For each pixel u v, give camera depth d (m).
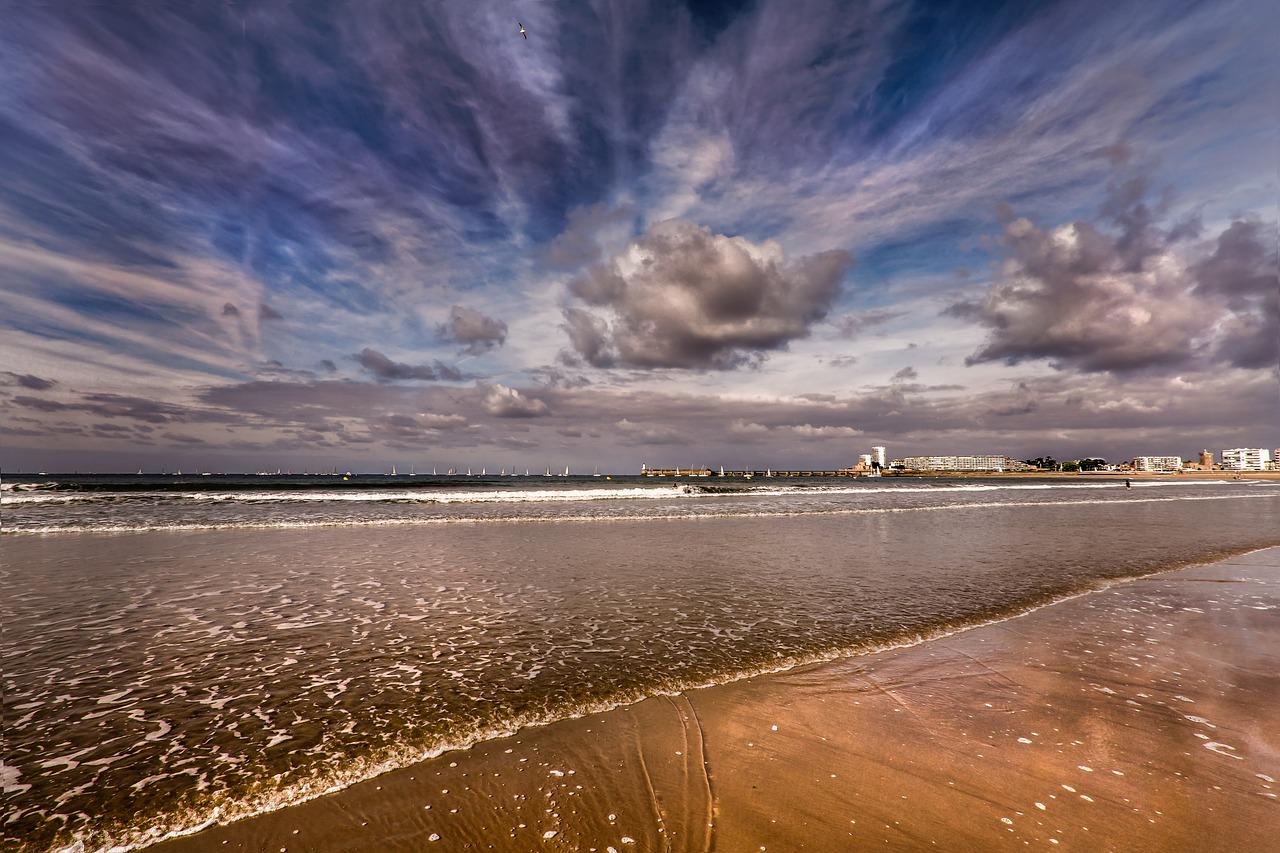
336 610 9.62
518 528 22.33
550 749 4.84
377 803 4.03
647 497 44.19
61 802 4.00
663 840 3.61
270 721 5.37
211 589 11.05
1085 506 38.31
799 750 4.84
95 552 15.09
